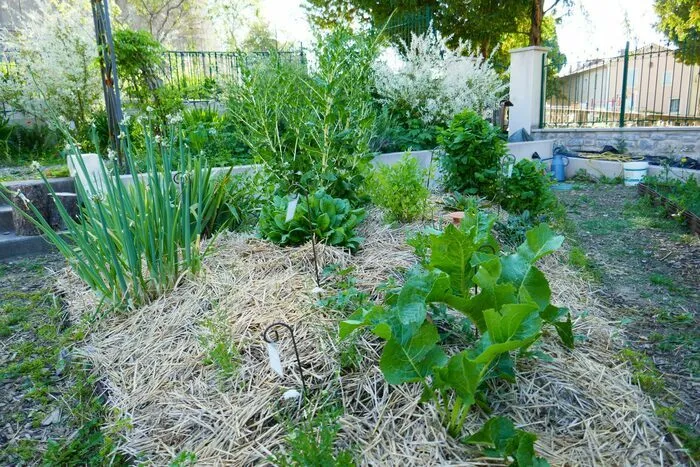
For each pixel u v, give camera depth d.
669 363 2.42
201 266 3.10
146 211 3.02
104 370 2.44
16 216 4.52
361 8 13.02
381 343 2.26
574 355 2.30
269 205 3.82
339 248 3.22
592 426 1.88
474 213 2.93
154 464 1.82
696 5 11.14
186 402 2.09
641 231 4.88
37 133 8.26
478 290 2.36
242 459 1.77
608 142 8.90
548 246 2.04
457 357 1.63
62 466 1.88
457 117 5.18
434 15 12.23
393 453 1.72
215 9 13.84
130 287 2.89
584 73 9.55
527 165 4.81
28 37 8.51
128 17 19.67
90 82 8.21
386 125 7.39
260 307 2.63
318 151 3.76
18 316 3.09
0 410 2.22
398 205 3.96
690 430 1.91
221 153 5.99
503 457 1.56
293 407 1.98
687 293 3.31
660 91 11.21
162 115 7.20
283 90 4.13
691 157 8.08
